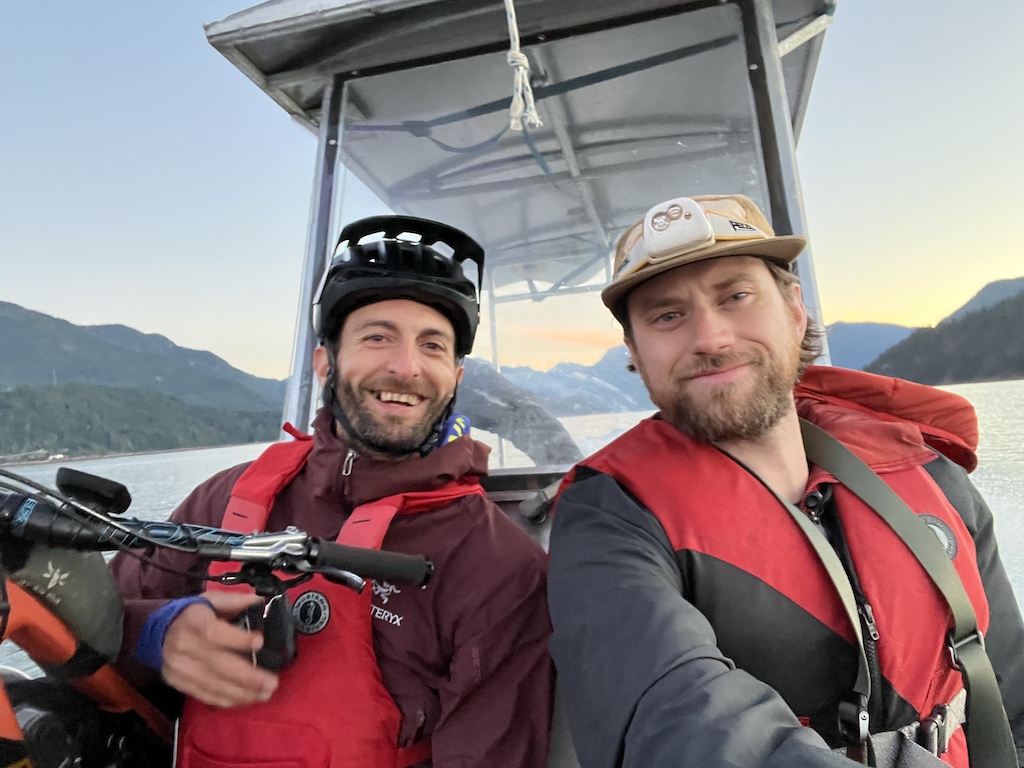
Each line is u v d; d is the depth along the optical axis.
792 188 2.01
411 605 1.23
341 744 1.04
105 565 0.98
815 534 1.07
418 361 1.42
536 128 2.54
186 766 1.07
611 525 1.09
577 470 1.30
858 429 1.31
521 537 1.37
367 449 1.45
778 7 2.15
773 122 2.06
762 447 1.24
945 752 1.01
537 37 2.21
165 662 0.99
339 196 2.34
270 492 1.38
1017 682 1.24
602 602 0.91
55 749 0.94
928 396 1.35
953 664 1.03
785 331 1.23
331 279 1.48
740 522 1.09
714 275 1.21
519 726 1.14
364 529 1.24
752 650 1.03
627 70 2.30
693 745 0.65
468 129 2.55
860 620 1.04
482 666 1.17
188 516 1.48
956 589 1.05
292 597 1.14
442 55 2.28
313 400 2.12
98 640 0.93
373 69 2.33
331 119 2.34
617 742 0.76
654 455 1.22
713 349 1.18
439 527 1.34
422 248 1.48
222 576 0.86
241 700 1.00
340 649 1.10
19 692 0.96
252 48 2.24
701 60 2.23
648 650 0.80
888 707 1.01
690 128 2.50
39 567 0.82
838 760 0.59
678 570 1.06
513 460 2.25
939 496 1.19
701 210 1.18
